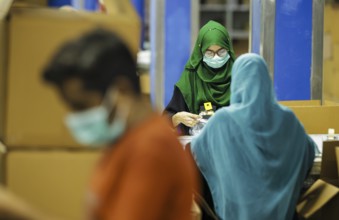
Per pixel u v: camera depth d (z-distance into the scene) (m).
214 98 7.14
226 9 15.27
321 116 6.85
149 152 2.67
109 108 2.69
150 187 2.65
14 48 3.58
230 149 5.25
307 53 7.83
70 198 3.63
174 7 8.90
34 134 3.61
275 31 7.75
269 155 5.22
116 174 2.72
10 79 3.58
